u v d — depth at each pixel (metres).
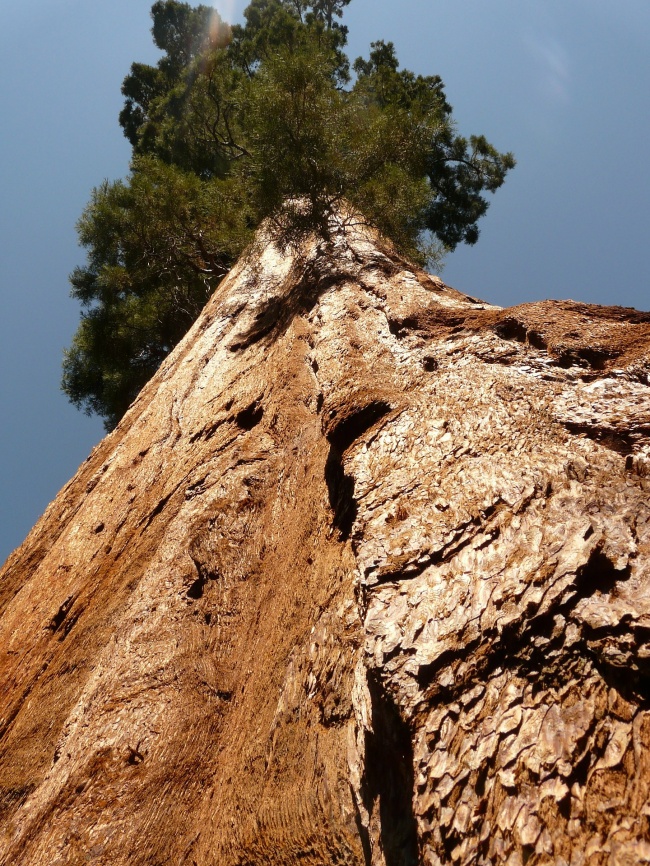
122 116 31.95
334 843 4.50
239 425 10.26
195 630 7.53
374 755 4.09
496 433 5.22
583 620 3.44
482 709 3.49
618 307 7.05
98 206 21.58
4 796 7.85
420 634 3.94
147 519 10.15
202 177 25.86
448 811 3.29
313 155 14.12
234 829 5.33
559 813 3.00
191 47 31.06
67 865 5.90
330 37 28.11
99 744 6.78
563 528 3.97
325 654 5.52
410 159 15.10
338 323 9.57
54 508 13.79
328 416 7.00
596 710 3.18
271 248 15.86
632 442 4.47
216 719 6.59
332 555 6.31
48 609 10.59
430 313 8.44
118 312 24.22
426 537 4.57
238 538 8.15
